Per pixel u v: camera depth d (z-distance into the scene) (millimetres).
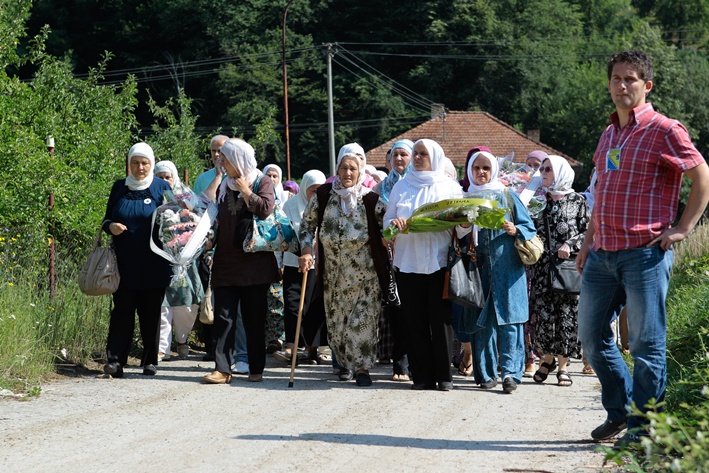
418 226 8828
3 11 18141
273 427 7090
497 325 9156
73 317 10758
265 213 9289
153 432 6906
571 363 11641
